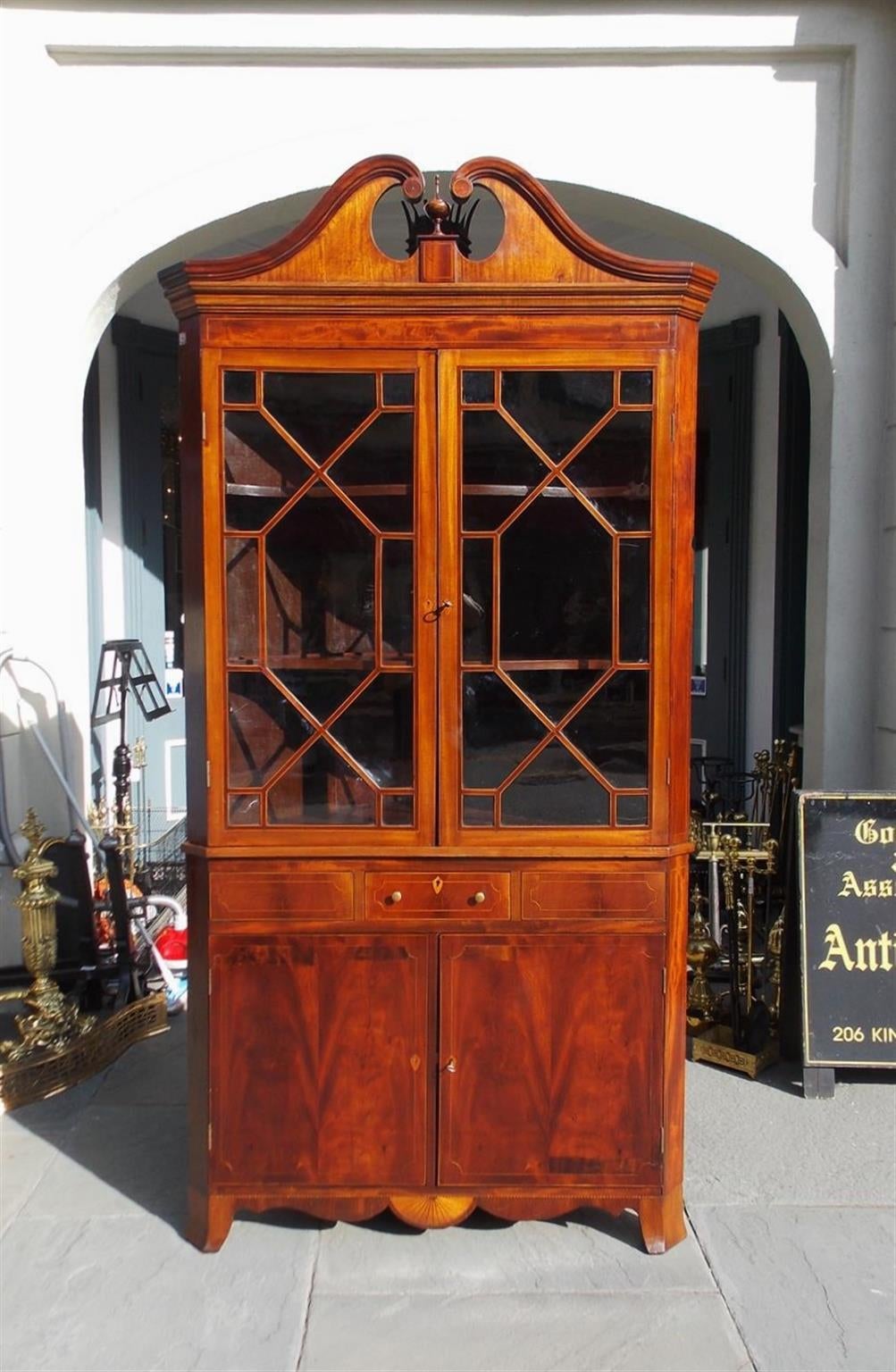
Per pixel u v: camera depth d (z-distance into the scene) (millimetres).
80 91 3574
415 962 2230
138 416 5262
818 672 3730
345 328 2158
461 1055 2240
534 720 2225
